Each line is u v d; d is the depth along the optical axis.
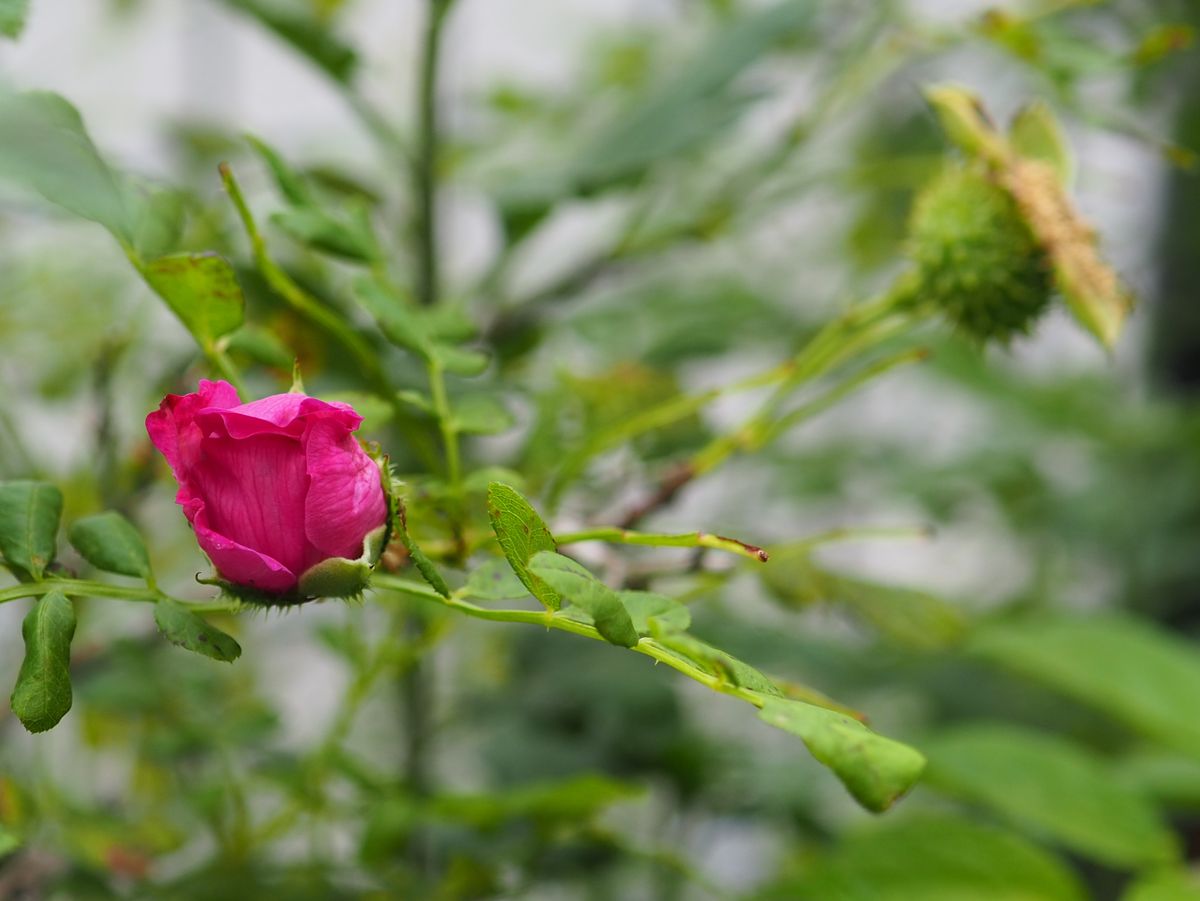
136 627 0.68
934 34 0.70
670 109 0.67
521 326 0.70
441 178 0.84
